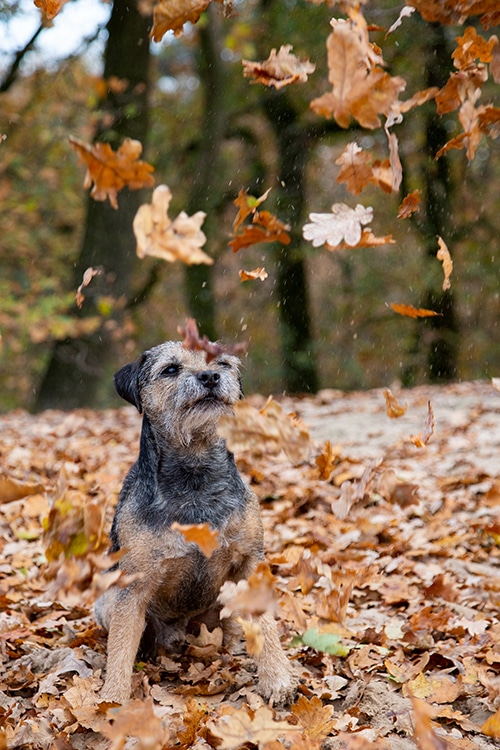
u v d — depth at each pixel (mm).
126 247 18438
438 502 7777
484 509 7574
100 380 20375
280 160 22438
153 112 23703
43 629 5090
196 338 2402
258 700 3943
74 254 23734
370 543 6414
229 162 24562
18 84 20500
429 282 24250
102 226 18344
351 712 3797
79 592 2236
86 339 19219
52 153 21656
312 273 29312
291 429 2342
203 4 2357
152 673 4418
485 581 5781
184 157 23703
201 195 22219
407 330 28766
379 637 4707
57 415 15836
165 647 4766
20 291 19797
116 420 14117
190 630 4914
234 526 4309
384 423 11805
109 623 4504
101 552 2268
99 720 3717
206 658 4590
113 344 19859
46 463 9383
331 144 22375
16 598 5570
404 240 25844
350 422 11961
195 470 4305
